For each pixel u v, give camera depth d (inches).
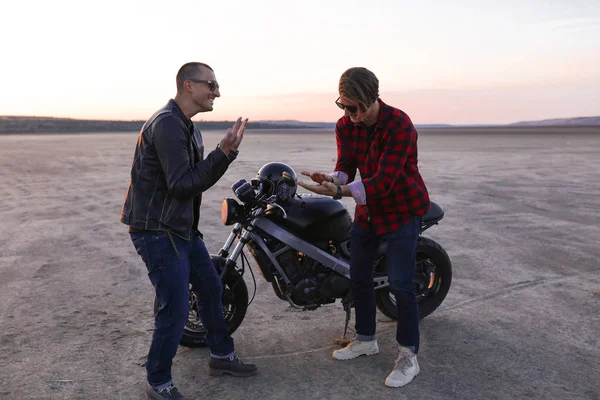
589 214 343.9
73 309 187.3
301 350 154.9
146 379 138.5
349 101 120.1
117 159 962.1
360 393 130.5
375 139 125.9
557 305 185.9
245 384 135.9
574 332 163.9
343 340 157.9
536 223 317.4
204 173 110.8
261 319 178.1
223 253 153.3
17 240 291.0
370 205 131.5
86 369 143.9
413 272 134.3
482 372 139.9
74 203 420.2
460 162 771.4
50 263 244.5
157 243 117.9
